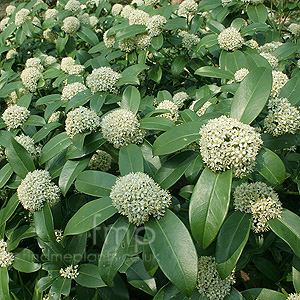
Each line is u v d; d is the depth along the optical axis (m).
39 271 0.51
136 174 0.40
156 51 0.69
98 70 0.57
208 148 0.37
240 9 0.81
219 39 0.67
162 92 0.66
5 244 0.49
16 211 0.54
